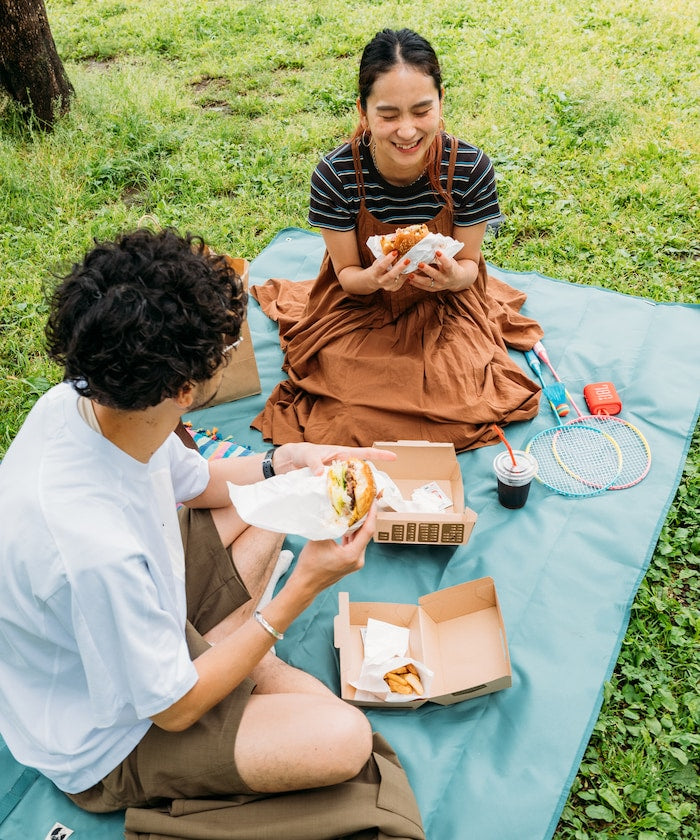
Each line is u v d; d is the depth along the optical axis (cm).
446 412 298
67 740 182
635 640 247
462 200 291
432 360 304
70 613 157
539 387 320
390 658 225
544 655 241
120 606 155
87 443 160
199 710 175
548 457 302
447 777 214
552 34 643
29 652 172
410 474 288
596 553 269
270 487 199
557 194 445
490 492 292
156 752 185
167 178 484
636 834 207
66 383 166
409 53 250
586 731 222
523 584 261
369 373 304
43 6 508
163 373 144
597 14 672
